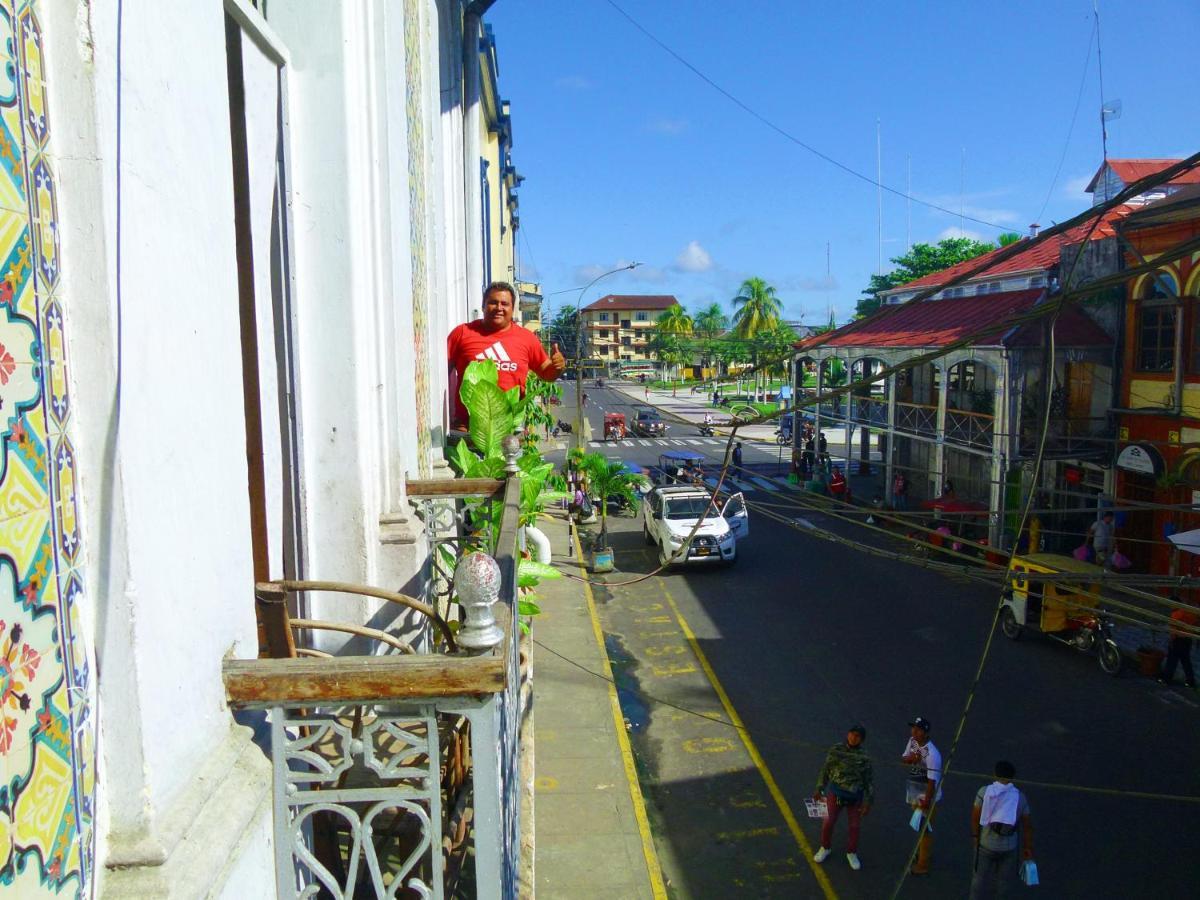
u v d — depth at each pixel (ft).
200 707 7.32
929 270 189.88
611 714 42.45
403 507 15.71
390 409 15.42
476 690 7.39
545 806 34.63
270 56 12.71
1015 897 28.96
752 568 70.74
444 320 25.22
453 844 10.36
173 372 7.14
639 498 88.99
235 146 11.71
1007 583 18.58
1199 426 50.21
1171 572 48.78
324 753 11.62
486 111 59.36
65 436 5.93
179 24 7.43
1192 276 51.65
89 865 6.05
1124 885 29.35
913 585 64.18
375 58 14.79
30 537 5.43
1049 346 11.85
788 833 33.63
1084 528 60.75
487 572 7.63
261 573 11.66
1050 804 34.42
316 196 13.82
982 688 45.44
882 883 30.45
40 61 5.80
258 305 11.75
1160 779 35.94
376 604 14.34
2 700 5.12
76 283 6.07
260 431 11.74
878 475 112.06
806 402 18.79
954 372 81.87
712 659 51.34
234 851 7.02
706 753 39.99
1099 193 74.74
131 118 6.48
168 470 6.98
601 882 30.12
